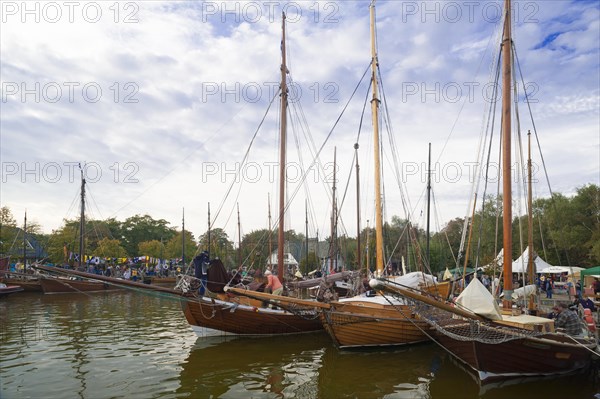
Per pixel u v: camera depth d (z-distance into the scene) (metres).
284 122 20.78
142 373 11.41
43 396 9.56
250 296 14.57
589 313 13.52
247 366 12.15
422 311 11.99
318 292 17.64
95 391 9.91
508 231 12.16
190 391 9.96
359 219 37.34
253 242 70.12
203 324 15.80
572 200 48.72
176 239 72.00
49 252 48.94
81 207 40.44
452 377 11.09
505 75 12.77
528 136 22.36
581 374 11.28
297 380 10.85
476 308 10.41
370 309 14.05
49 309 26.00
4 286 33.19
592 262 44.91
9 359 12.89
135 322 20.59
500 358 10.20
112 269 41.00
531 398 9.49
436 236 52.53
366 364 12.35
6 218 45.47
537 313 13.09
